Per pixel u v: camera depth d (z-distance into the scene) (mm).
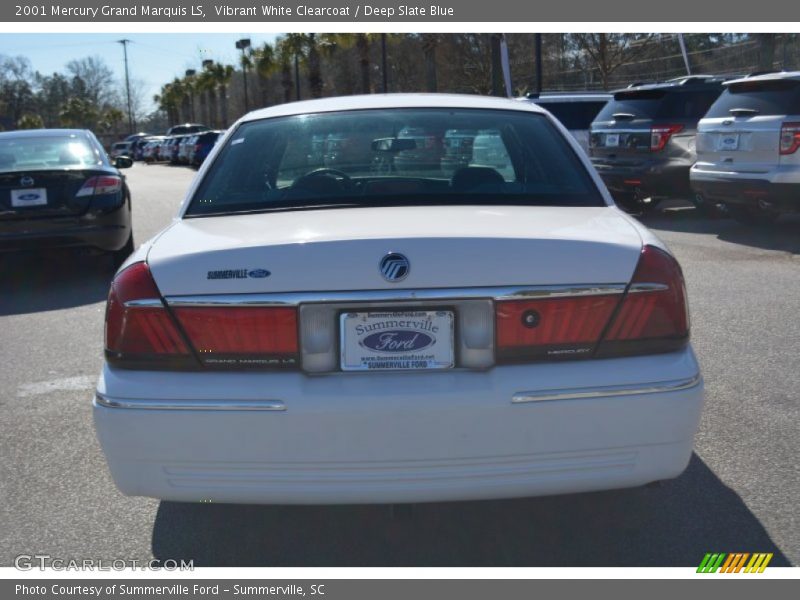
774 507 3438
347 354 2703
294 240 2744
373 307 2691
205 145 39344
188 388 2686
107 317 2824
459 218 2994
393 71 50969
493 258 2693
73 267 9562
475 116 3803
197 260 2748
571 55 43031
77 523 3477
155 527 3439
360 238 2717
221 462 2682
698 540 3213
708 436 4148
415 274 2670
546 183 3455
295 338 2686
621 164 12109
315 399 2629
